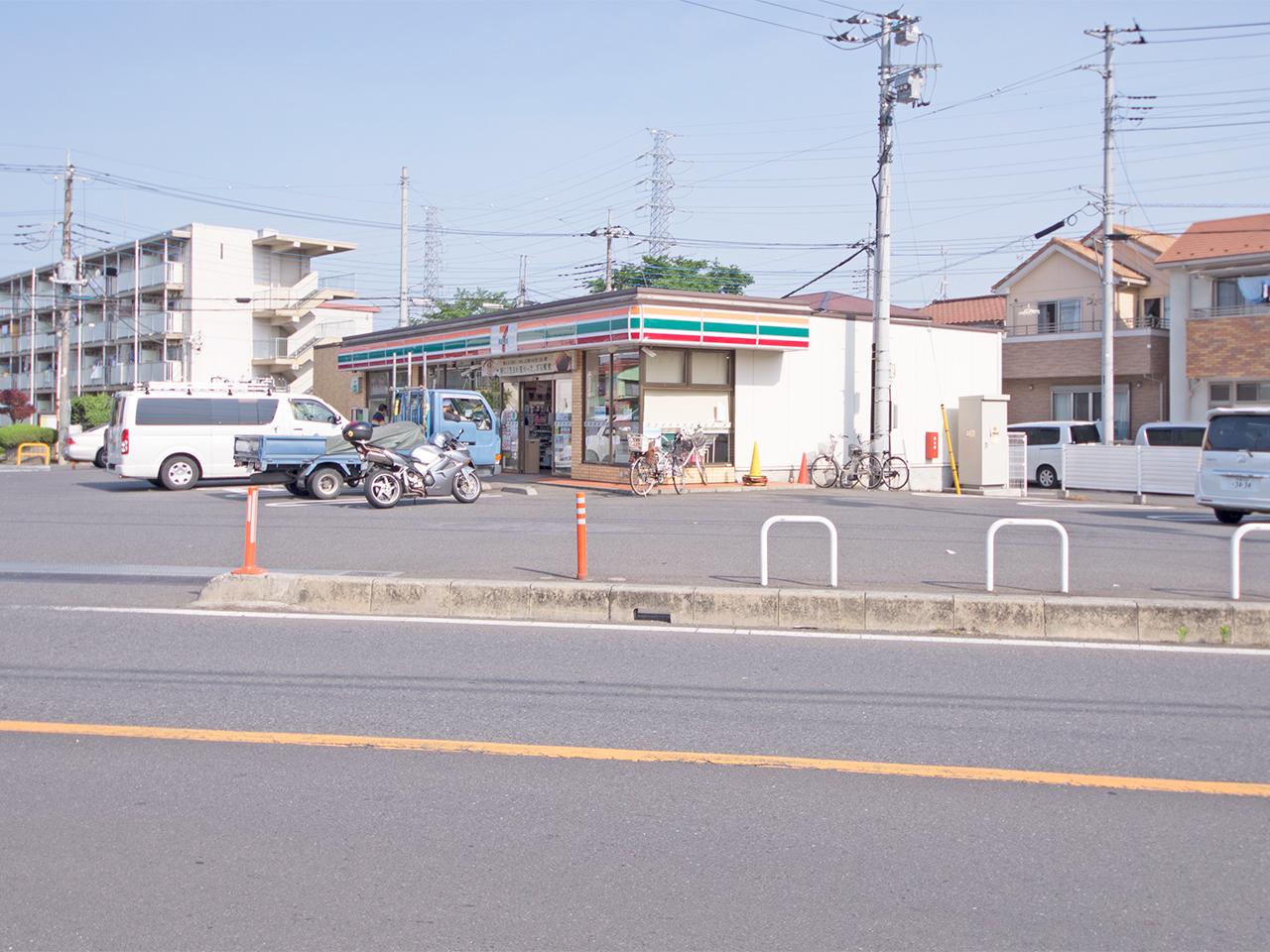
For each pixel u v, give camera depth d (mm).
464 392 20828
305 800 4434
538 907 3492
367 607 8586
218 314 51531
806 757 5016
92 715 5613
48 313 62125
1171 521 15773
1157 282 34531
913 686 6305
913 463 23906
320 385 34125
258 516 15141
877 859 3891
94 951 3199
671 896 3576
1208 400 29047
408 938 3289
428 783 4641
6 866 3791
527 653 7117
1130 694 6148
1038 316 36656
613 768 4855
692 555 10773
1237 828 4203
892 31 21219
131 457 19719
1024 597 7934
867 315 23188
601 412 21500
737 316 20469
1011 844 4027
